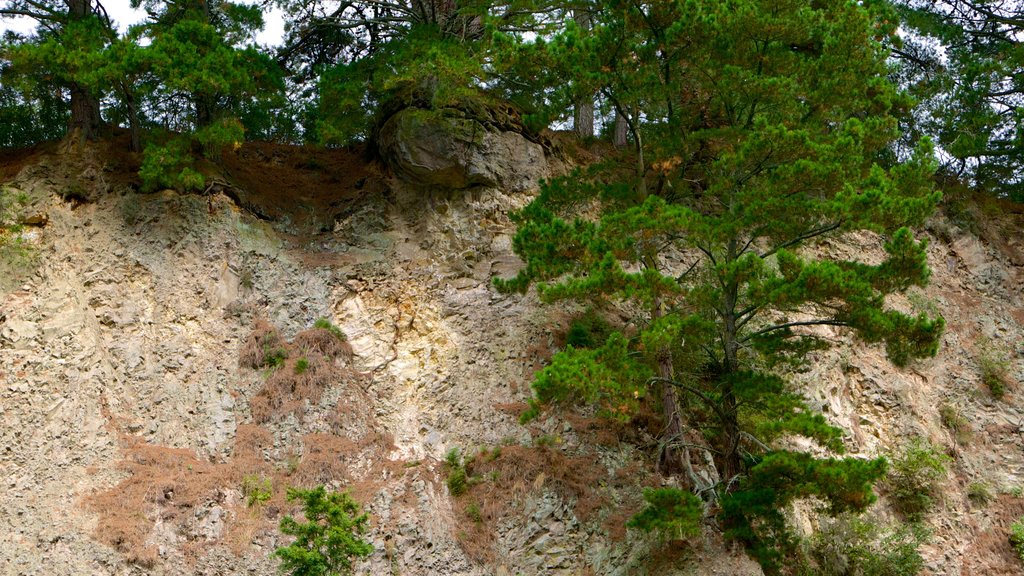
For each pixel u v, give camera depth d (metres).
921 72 26.98
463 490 17.20
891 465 19.64
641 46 17.77
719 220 16.56
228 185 20.83
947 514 19.30
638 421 18.22
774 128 16.16
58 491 15.98
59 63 18.89
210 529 15.95
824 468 14.60
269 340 18.97
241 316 19.27
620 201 18.34
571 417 18.25
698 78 18.59
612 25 17.69
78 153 20.47
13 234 18.88
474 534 16.58
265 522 16.17
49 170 20.00
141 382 17.88
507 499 17.05
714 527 16.34
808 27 18.03
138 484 16.27
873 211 15.51
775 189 16.23
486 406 18.48
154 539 15.57
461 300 20.14
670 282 15.74
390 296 20.12
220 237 20.02
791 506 17.55
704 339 16.42
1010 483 20.39
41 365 17.41
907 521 19.06
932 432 20.70
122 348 18.20
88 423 16.97
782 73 18.31
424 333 19.66
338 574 13.89
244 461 17.03
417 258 20.73
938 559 18.44
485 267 20.77
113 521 15.61
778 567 14.60
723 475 17.38
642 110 19.44
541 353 19.39
